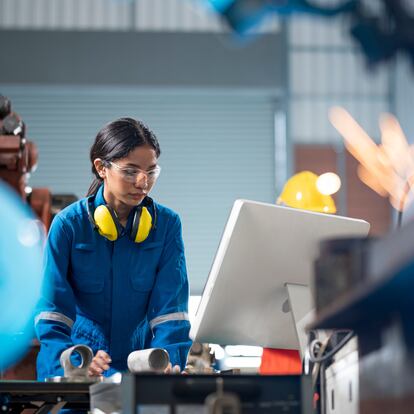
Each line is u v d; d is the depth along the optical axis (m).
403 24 1.55
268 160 13.43
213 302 2.79
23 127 4.16
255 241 2.74
